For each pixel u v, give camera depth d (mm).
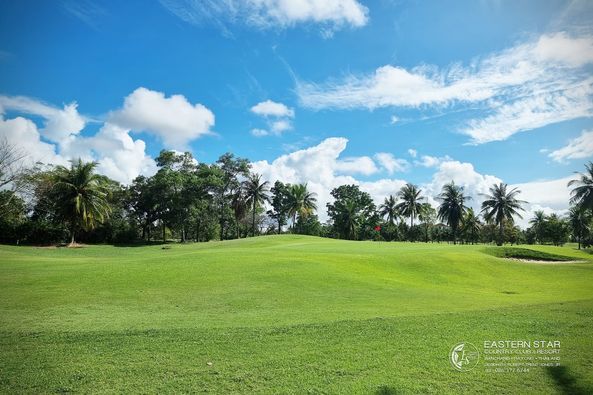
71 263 24375
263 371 7379
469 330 9930
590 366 7539
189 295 15906
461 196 80875
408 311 12914
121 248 58906
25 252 43000
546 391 6539
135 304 14328
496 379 7031
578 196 57188
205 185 74500
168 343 8992
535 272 30375
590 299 15625
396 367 7555
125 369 7484
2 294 15523
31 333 9891
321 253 29062
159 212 74250
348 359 7961
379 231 99000
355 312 12766
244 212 83750
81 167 57500
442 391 6566
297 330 9992
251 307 14000
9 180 50375
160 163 77938
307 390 6602
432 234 108125
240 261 23297
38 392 6613
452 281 25172
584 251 42531
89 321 11508
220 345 8836
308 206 85312
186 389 6656
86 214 58031
